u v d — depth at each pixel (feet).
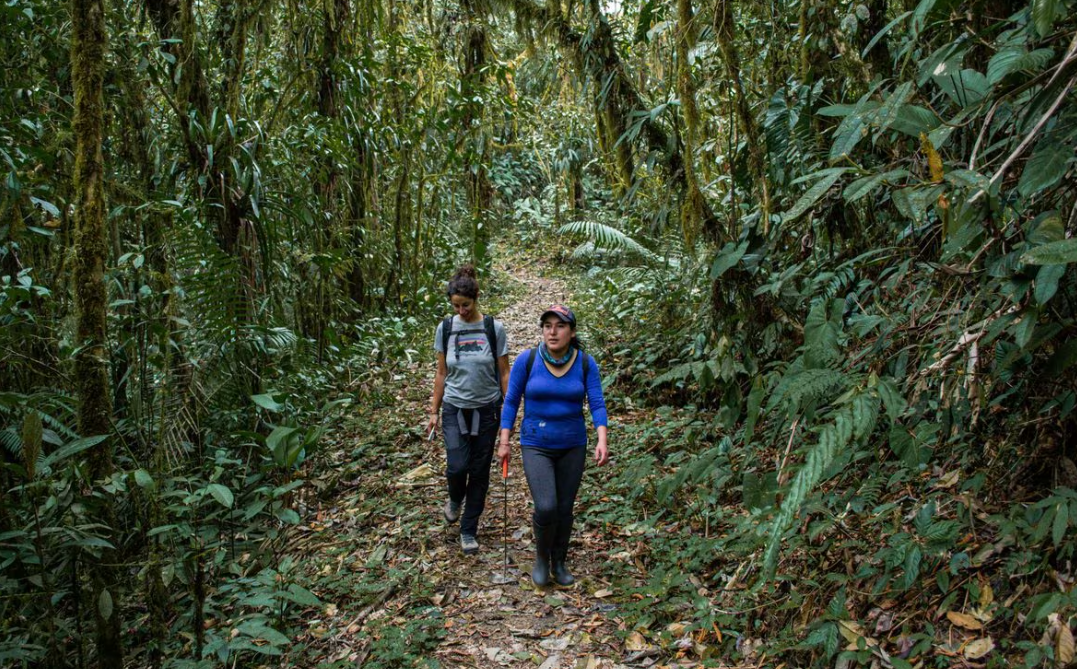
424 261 33.91
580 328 28.53
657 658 10.10
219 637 10.75
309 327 23.49
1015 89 6.40
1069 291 7.55
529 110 39.78
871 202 13.80
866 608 9.25
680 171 18.13
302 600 10.44
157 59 15.96
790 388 8.09
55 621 10.79
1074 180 7.26
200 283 13.80
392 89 30.96
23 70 14.12
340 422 20.70
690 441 16.75
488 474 13.88
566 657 10.43
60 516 10.37
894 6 14.40
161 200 13.48
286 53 24.54
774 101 14.85
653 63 25.04
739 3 17.17
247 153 16.57
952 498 9.80
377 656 10.39
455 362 13.60
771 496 9.99
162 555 11.10
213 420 15.83
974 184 6.10
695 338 19.44
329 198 24.72
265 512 15.08
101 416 9.81
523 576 12.83
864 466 11.91
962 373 7.86
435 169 34.42
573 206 51.78
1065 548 7.77
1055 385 8.79
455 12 35.35
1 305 11.34
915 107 7.23
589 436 18.79
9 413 12.00
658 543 12.93
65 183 13.69
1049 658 7.00
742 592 10.81
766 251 15.25
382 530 14.92
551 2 22.00
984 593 8.36
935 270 8.93
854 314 13.34
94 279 9.70
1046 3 5.94
